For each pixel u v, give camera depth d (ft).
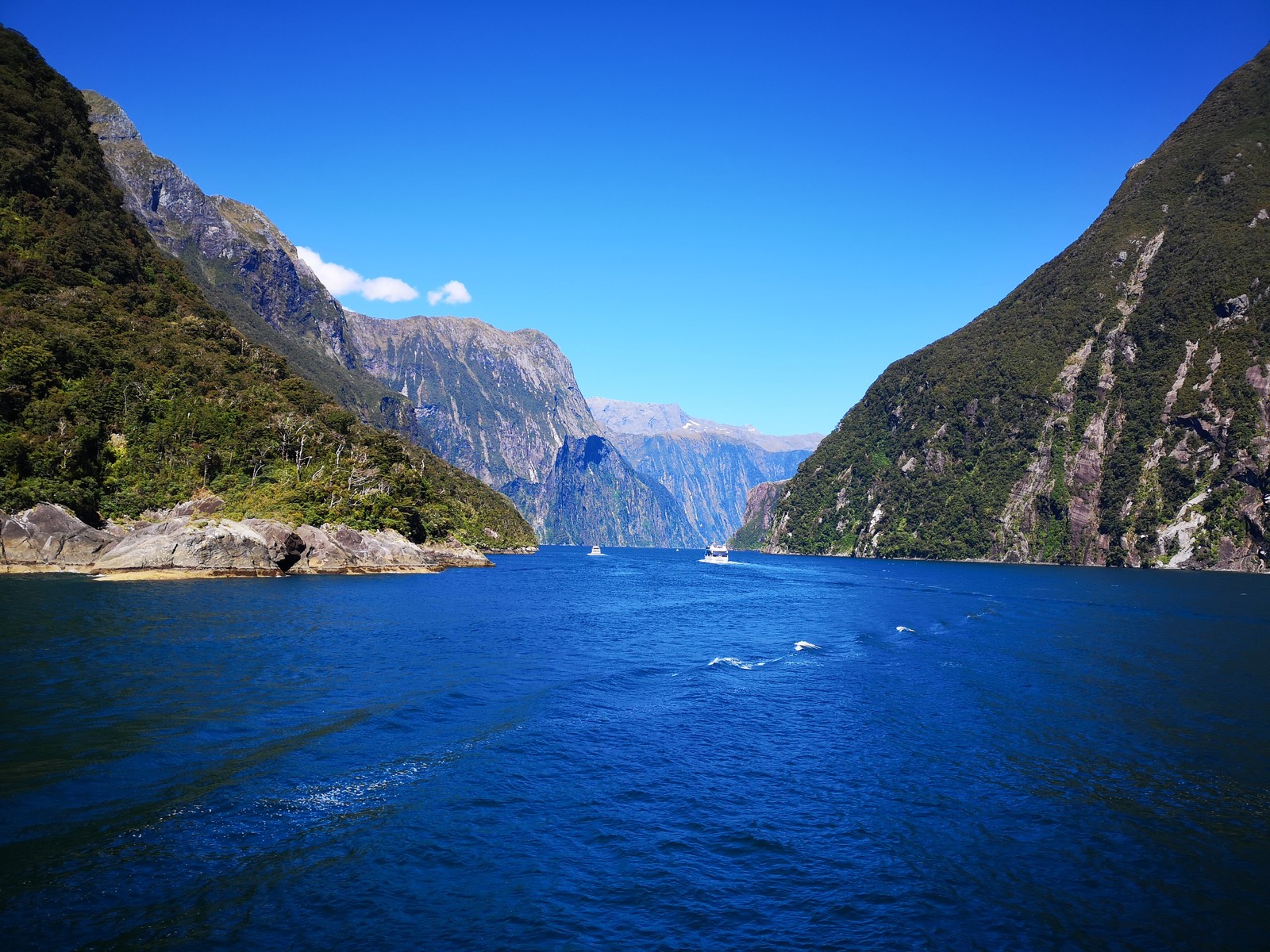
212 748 97.19
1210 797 93.15
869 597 382.22
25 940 55.26
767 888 68.90
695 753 103.91
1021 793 93.09
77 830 72.59
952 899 68.23
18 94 538.88
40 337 396.98
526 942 58.75
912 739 113.60
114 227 560.20
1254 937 63.67
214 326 571.28
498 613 260.01
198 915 60.08
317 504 437.17
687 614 280.72
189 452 417.69
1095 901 68.59
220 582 323.78
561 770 95.09
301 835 74.33
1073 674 163.53
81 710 111.45
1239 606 350.64
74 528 321.73
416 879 67.31
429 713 116.98
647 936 60.54
